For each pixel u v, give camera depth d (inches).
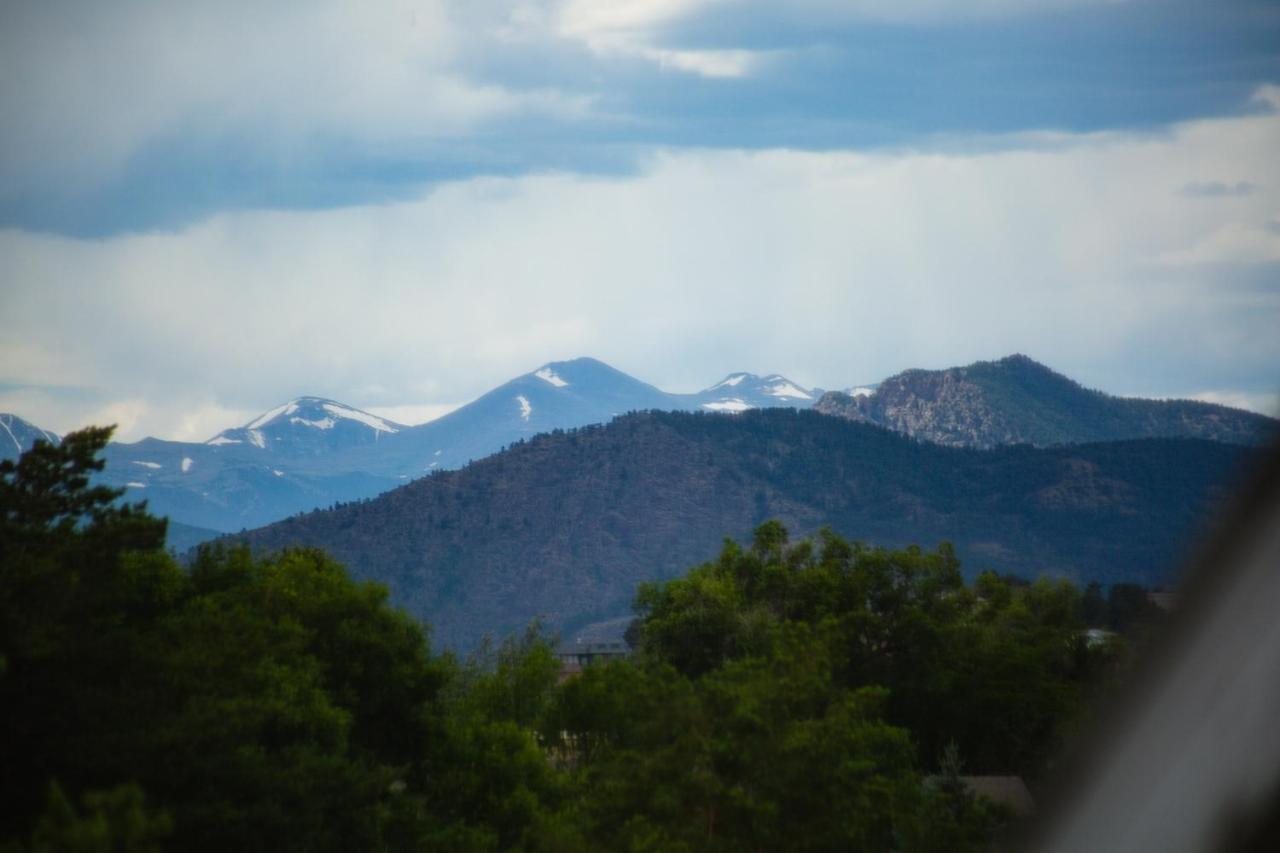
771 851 3961.6
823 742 4028.1
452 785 6688.0
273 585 7022.6
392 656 7165.4
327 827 4805.6
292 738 5551.2
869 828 4313.5
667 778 4035.4
